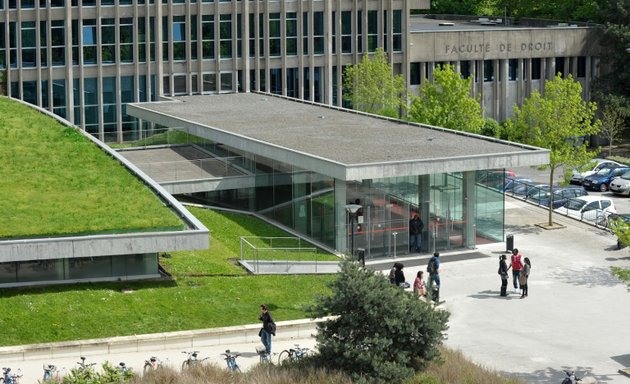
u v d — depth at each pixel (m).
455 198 89.25
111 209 76.12
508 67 146.38
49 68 123.75
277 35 131.38
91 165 87.06
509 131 101.81
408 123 103.81
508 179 111.75
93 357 64.56
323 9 132.25
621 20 146.38
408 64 138.00
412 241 88.44
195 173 98.31
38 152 89.75
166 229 72.50
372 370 58.34
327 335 59.47
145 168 100.12
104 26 125.00
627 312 75.62
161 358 64.50
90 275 72.19
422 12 195.88
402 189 87.69
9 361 63.44
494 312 75.44
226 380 58.38
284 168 92.38
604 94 142.38
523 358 67.44
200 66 128.88
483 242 91.38
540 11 174.50
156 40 126.81
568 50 147.50
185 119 107.19
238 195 97.44
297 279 77.19
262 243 86.88
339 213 86.38
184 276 74.62
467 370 60.59
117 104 126.56
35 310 67.62
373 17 135.50
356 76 128.38
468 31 142.50
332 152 88.94
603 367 66.12
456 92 112.94
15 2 121.88
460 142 94.00
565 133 98.19
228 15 129.38
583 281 82.06
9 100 114.38
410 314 59.12
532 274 83.75
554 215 101.38
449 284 81.12
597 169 122.06
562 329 72.38
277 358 64.75
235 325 68.56
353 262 60.19
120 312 68.56
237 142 96.19
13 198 77.75
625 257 88.19
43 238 70.00
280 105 118.00
